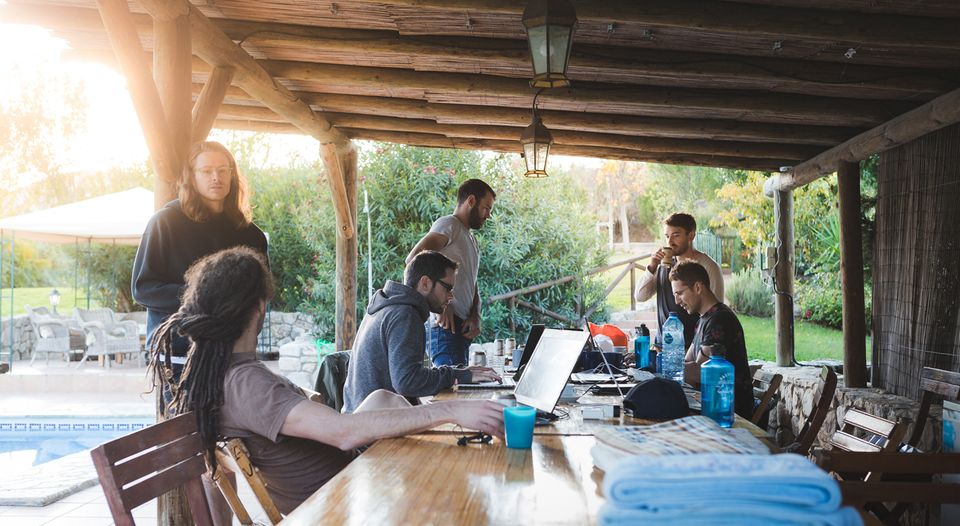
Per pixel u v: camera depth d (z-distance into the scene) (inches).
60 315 469.4
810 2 137.5
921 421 130.0
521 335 384.2
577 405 107.7
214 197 123.3
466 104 222.4
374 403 100.4
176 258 121.8
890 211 193.9
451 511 57.3
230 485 82.5
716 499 40.9
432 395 121.8
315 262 420.5
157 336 85.4
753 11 140.9
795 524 40.4
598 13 143.5
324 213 404.2
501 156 390.6
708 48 164.9
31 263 634.8
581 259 398.9
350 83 196.9
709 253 459.8
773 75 168.4
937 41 139.5
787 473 41.4
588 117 218.5
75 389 364.2
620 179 634.8
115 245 517.3
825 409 131.9
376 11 161.9
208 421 78.3
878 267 199.6
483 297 377.1
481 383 131.5
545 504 59.1
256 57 192.4
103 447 65.7
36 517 167.0
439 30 169.3
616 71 171.0
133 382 362.9
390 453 76.8
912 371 182.1
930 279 176.7
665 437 60.9
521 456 75.6
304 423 77.8
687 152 240.8
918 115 173.9
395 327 121.3
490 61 177.2
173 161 133.8
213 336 79.4
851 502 67.8
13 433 291.1
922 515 145.0
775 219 264.4
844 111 188.9
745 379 145.0
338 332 276.5
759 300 449.4
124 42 126.6
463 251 187.9
